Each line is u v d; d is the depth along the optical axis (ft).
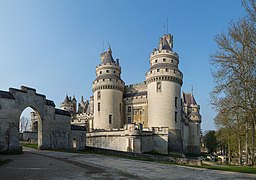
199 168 74.33
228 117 118.83
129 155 119.85
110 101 215.51
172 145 184.34
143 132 167.22
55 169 59.36
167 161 110.63
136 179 49.44
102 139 180.04
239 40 86.07
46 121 119.24
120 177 51.13
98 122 215.51
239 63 85.05
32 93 112.68
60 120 128.67
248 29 84.89
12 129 100.53
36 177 48.62
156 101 191.62
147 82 203.62
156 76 193.16
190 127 278.67
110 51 234.79
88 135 194.18
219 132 178.91
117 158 96.68
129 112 224.12
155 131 178.09
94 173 55.47
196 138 278.05
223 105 106.52
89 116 265.95
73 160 79.56
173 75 193.36
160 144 175.63
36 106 114.11
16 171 55.01
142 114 216.33
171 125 188.34
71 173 54.39
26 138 180.04
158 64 198.59
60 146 126.72
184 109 283.18
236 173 62.85
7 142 97.91
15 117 102.47
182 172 62.18
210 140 347.56
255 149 132.05
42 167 62.03
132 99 223.10
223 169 74.33
